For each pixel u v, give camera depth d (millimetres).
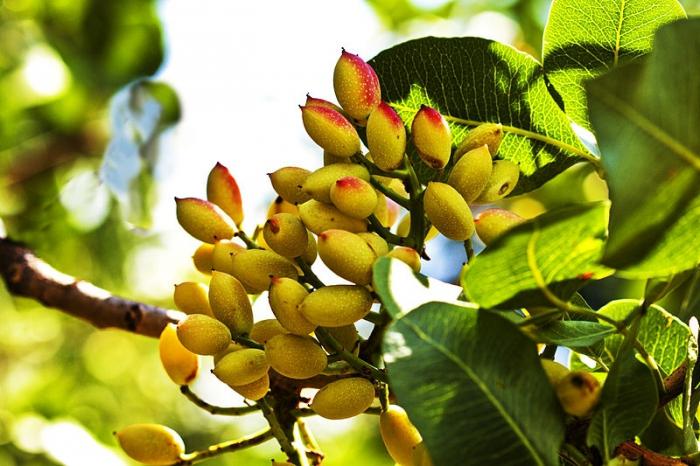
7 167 1199
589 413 677
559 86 790
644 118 647
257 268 734
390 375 649
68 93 1195
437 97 797
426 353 655
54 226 1224
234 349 740
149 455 763
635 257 655
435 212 723
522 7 1342
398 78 794
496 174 756
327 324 702
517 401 659
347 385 716
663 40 648
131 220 1241
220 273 737
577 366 798
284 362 708
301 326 705
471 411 652
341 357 717
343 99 750
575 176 1176
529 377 663
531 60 789
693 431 737
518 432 655
